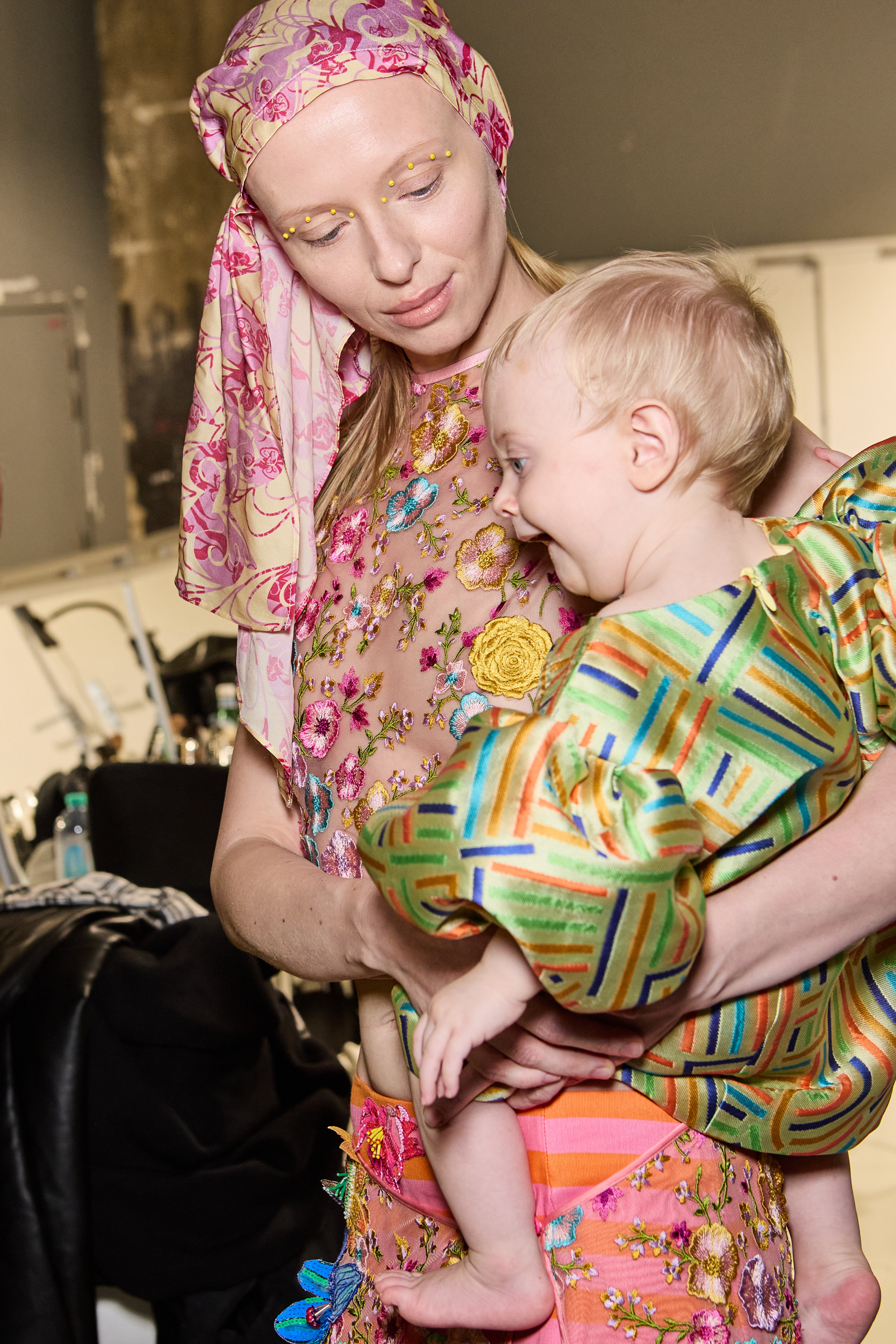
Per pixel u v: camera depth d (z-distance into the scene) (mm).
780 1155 1022
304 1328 1146
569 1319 899
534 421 938
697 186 5410
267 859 1155
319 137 973
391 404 1195
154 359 4941
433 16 1038
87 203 4832
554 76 5469
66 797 2922
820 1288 1041
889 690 898
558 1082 884
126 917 1814
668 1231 902
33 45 4520
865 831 889
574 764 786
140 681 3318
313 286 1076
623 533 929
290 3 1006
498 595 1029
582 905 750
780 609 875
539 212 5594
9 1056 1622
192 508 1248
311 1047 2004
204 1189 1638
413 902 806
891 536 930
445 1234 1010
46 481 4418
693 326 909
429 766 1032
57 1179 1595
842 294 5328
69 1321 1577
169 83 4863
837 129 5207
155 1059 1646
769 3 5172
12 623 3096
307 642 1170
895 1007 971
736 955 835
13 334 4305
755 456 936
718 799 831
